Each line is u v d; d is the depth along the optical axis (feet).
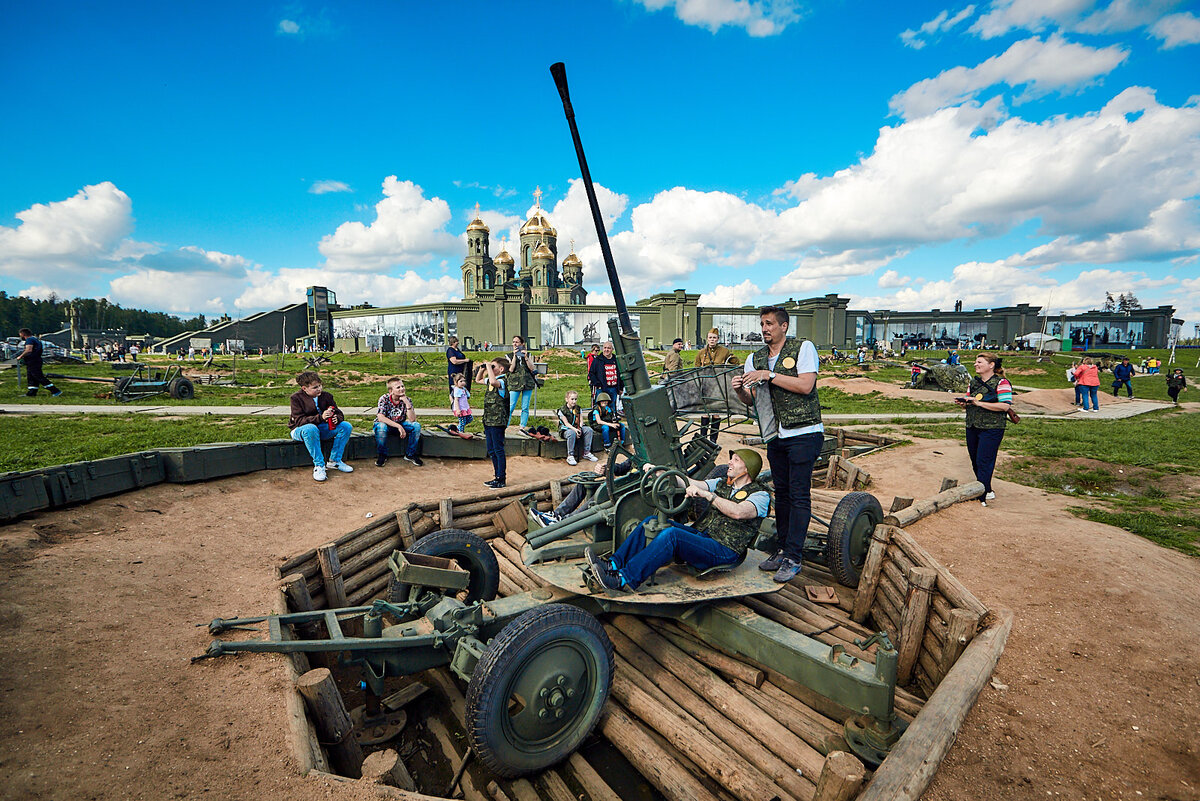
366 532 17.69
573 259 268.82
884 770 7.75
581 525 12.98
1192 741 8.86
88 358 132.87
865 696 9.78
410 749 12.66
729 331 189.37
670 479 13.25
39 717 8.19
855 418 50.65
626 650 14.49
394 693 13.99
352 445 25.38
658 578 12.75
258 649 10.32
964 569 15.11
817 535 16.74
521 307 176.04
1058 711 9.63
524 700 10.42
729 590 12.19
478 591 15.96
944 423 46.68
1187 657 10.96
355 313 189.37
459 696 13.82
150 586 12.96
